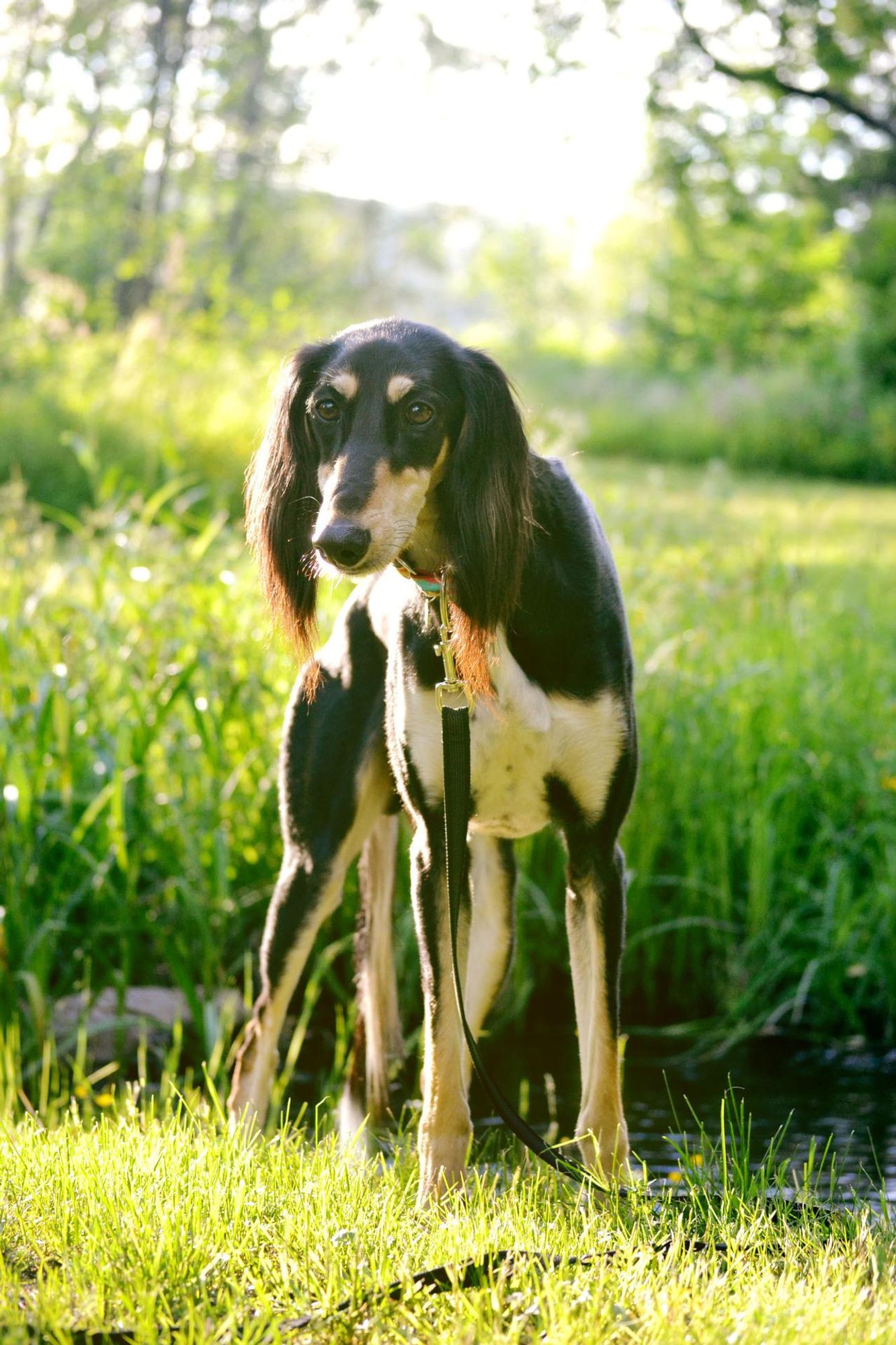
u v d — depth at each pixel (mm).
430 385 2764
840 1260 2352
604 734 2982
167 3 22516
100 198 19406
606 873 3055
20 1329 2027
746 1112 4047
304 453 2977
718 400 24453
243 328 13961
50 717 4723
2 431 11258
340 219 33094
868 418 23328
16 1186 2648
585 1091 3111
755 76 18031
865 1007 4973
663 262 34750
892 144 32844
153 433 10836
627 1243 2393
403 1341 2078
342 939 5082
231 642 5117
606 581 3057
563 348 41438
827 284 30891
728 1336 2016
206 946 4727
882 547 10625
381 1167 3059
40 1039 4348
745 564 7090
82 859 4801
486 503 2764
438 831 3002
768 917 5152
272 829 5188
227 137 23953
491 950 3531
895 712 5852
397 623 3096
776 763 5473
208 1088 4215
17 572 5473
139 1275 2201
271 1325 2088
